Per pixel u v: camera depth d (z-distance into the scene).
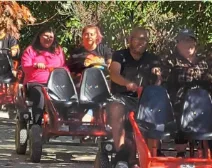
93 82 9.87
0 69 13.69
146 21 16.59
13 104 13.88
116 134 7.66
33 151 9.88
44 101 9.99
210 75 8.08
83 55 10.59
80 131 9.52
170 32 16.12
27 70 10.54
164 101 7.40
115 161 7.77
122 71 8.16
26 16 8.41
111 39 16.53
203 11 10.57
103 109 9.63
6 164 9.70
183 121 7.26
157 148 7.55
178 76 8.03
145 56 8.22
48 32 10.59
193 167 6.93
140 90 7.68
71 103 9.71
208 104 7.35
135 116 7.37
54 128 9.60
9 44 13.77
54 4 13.68
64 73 9.97
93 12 16.67
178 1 10.88
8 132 13.47
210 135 7.10
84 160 10.32
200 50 10.29
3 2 8.16
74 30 15.74
